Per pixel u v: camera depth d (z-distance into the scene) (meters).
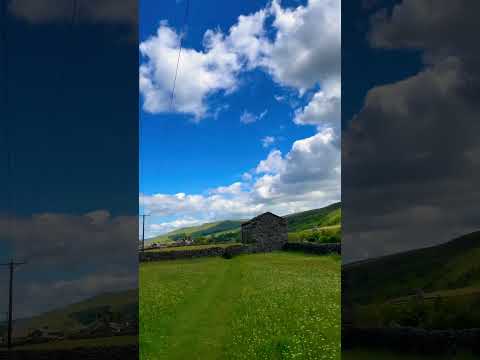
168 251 48.41
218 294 20.92
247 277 28.80
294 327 12.89
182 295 20.81
